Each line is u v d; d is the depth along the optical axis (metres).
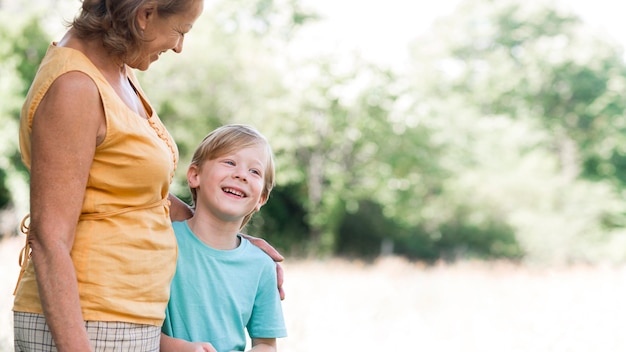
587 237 24.73
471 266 18.36
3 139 16.67
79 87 1.80
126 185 1.89
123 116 1.87
